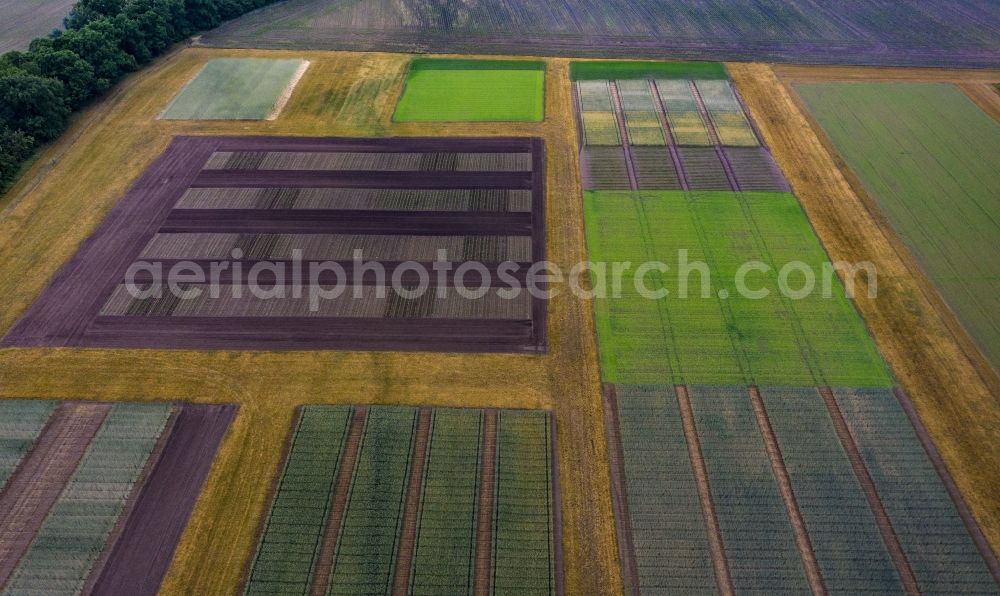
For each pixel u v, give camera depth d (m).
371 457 29.42
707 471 28.97
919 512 27.47
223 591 25.11
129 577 25.48
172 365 33.41
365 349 34.28
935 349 34.03
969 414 30.98
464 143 50.81
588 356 33.91
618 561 26.05
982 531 26.78
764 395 32.03
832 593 25.09
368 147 50.34
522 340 34.75
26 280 38.34
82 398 31.81
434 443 29.98
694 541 26.62
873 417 30.98
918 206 44.00
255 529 26.97
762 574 25.62
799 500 27.95
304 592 25.11
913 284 37.97
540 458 29.41
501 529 27.02
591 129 52.66
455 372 33.12
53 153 49.56
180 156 49.22
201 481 28.53
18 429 30.47
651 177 47.19
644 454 29.59
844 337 34.78
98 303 36.88
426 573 25.67
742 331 35.19
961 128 52.31
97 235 41.75
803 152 49.72
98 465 29.11
